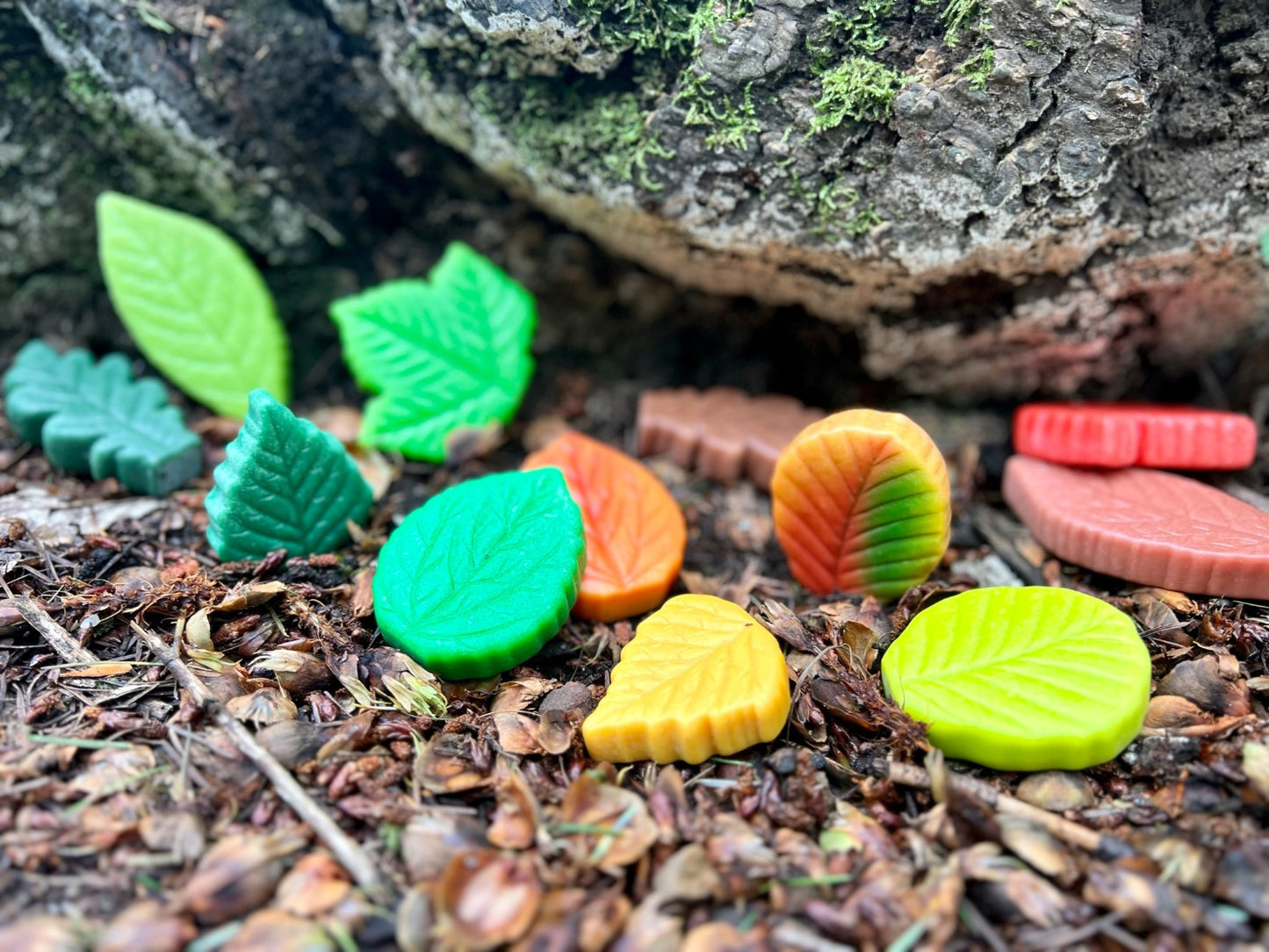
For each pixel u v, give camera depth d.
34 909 0.20
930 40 0.29
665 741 0.24
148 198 0.39
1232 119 0.30
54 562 0.30
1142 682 0.24
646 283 0.40
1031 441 0.34
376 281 0.42
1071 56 0.28
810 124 0.30
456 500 0.29
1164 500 0.31
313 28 0.35
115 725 0.24
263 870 0.21
